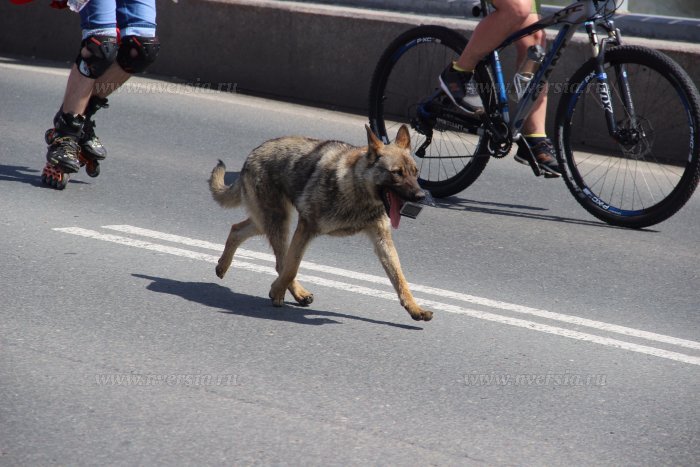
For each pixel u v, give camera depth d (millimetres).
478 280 10445
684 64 16469
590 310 9641
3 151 14969
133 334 8484
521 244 11797
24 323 8570
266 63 20516
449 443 6773
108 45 12672
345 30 19438
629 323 9328
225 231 11758
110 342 8273
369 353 8320
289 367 7945
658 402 7594
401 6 22141
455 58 14070
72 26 22750
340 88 19734
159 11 21734
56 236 11141
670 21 18906
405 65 18141
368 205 9188
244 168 10102
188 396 7301
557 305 9750
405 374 7914
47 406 7043
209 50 21172
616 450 6797
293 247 9328
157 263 10477
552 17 12781
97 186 13398
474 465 6473
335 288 10023
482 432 6965
